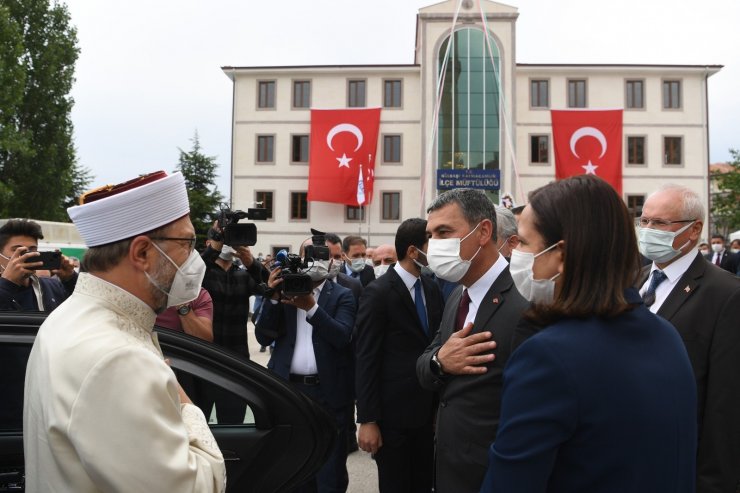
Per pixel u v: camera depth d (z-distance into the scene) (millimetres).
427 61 31688
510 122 31297
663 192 2867
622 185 30797
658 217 2805
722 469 2348
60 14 31031
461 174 29297
